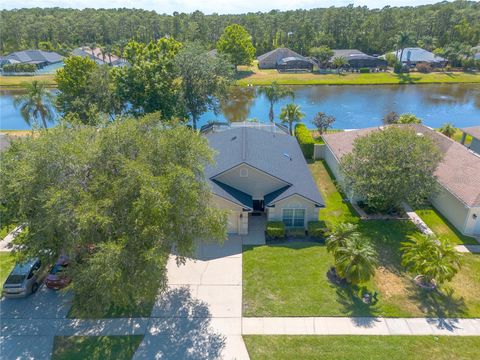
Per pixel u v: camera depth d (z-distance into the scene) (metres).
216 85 45.25
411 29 117.88
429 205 27.59
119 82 42.09
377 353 15.26
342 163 25.53
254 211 26.64
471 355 15.15
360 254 17.92
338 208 27.41
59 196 13.68
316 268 20.58
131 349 15.70
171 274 20.19
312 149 36.59
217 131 35.78
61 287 18.95
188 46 45.94
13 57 91.44
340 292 18.75
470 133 35.91
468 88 76.88
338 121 55.22
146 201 14.10
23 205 14.61
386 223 25.22
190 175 15.52
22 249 16.45
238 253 22.06
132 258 14.56
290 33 124.75
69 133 16.80
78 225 13.59
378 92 73.88
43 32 120.81
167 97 42.25
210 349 15.62
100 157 15.31
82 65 47.12
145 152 15.74
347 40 109.38
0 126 53.31
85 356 15.41
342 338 16.03
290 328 16.62
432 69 90.88
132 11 162.00
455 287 19.16
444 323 16.81
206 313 17.56
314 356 15.18
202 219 16.81
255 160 25.36
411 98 68.62
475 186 24.27
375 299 18.25
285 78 84.25
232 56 89.25
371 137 24.20
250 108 62.81
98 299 14.88
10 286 18.27
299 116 42.38
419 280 19.56
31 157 14.73
